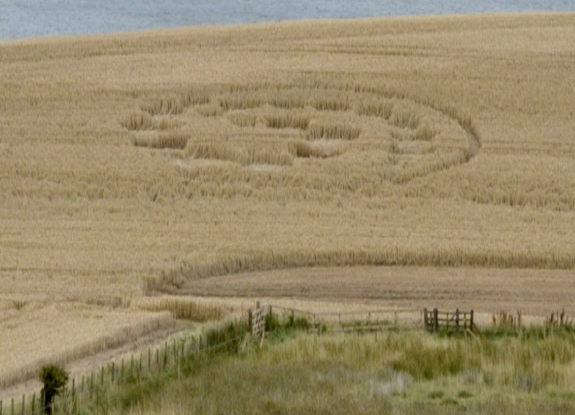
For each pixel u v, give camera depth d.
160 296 161.62
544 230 194.38
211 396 100.38
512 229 194.25
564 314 155.12
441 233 191.12
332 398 99.81
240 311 145.88
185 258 176.75
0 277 166.12
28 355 123.81
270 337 132.38
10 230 189.50
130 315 147.00
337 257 181.12
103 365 119.50
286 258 180.50
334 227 193.75
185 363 116.19
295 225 194.75
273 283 172.25
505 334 133.00
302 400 98.94
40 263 173.12
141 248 182.00
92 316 146.25
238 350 123.94
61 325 140.50
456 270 179.38
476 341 124.81
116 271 170.50
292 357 119.38
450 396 104.69
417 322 142.38
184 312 151.75
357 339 128.00
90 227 192.62
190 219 197.50
